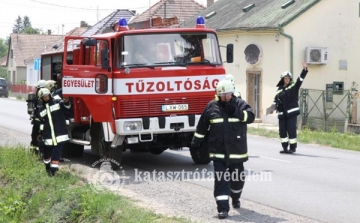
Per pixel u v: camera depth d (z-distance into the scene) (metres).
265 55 27.83
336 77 27.89
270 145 17.95
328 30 27.55
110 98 12.31
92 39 12.03
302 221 8.38
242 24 28.88
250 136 20.89
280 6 29.06
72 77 12.55
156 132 12.37
